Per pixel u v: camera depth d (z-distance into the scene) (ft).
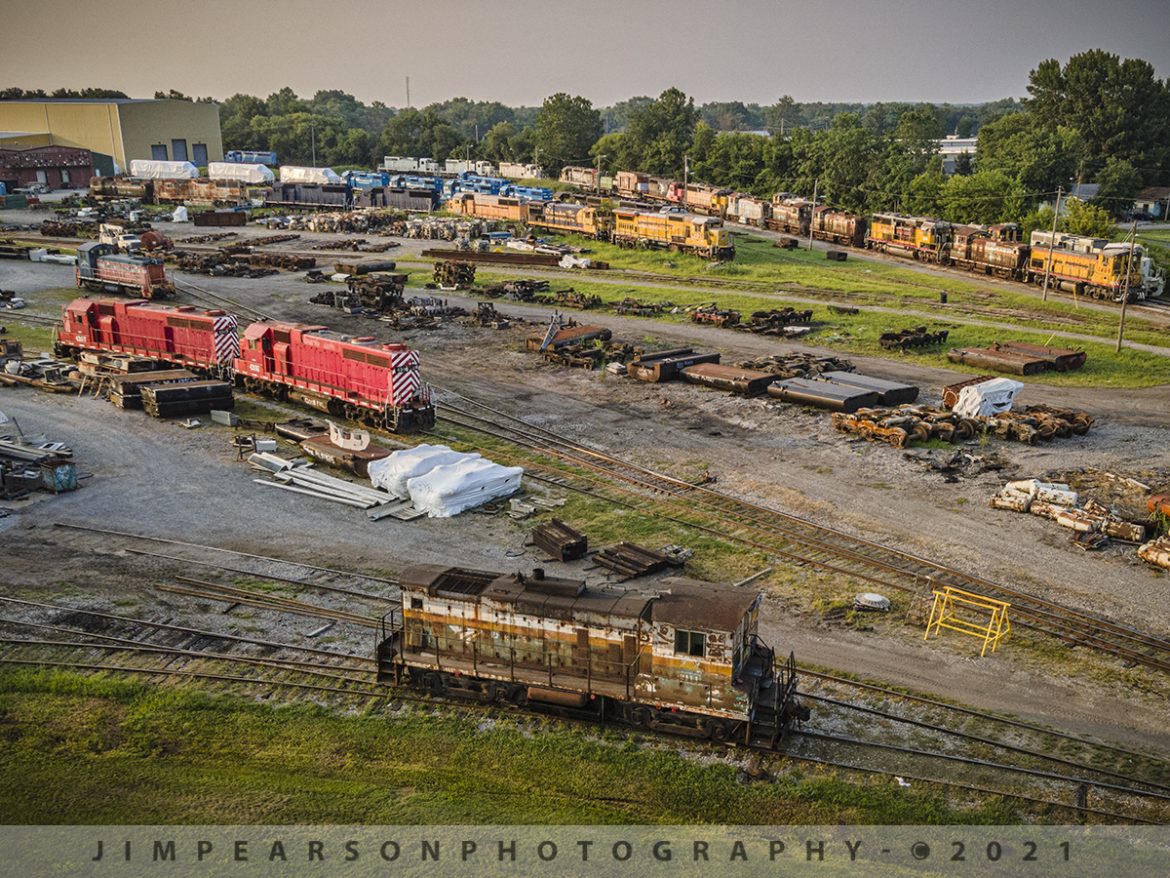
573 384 193.16
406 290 285.23
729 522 125.29
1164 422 167.32
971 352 206.28
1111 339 225.15
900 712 81.76
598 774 73.15
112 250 284.20
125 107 603.26
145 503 130.21
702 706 74.13
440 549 115.75
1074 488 135.95
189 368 193.06
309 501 131.75
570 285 294.46
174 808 69.56
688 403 179.52
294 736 78.18
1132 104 522.88
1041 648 92.99
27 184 543.39
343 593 103.40
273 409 176.45
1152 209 474.49
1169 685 86.58
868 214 441.27
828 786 71.10
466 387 191.11
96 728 79.61
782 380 182.80
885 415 160.35
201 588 104.53
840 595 103.96
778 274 312.29
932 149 595.06
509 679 79.20
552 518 126.21
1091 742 77.41
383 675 85.05
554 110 655.35
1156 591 105.29
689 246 335.67
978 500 132.05
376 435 160.45
